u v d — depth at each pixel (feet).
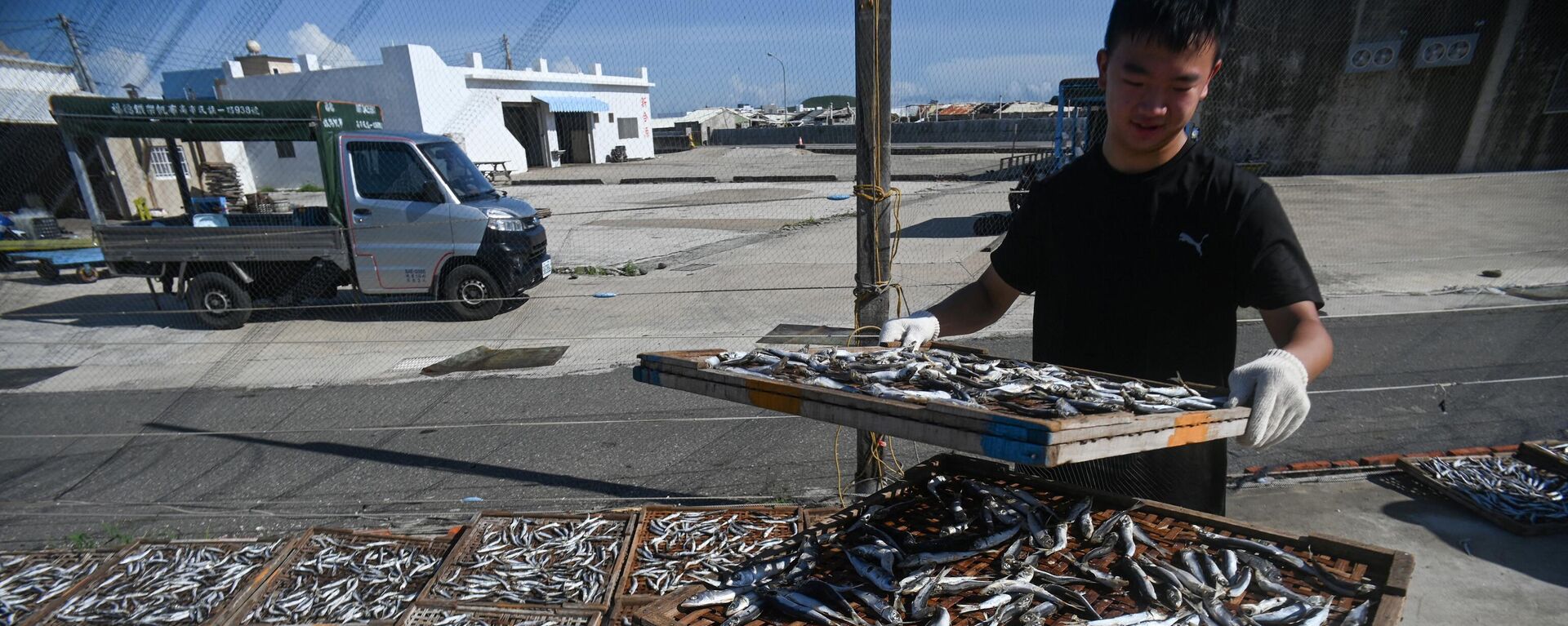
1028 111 101.40
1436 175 58.18
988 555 5.99
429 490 15.46
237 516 14.55
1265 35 62.69
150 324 29.60
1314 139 63.16
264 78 68.90
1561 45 53.78
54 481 16.35
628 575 10.38
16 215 40.93
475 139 85.76
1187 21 5.48
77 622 10.15
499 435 18.19
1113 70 6.05
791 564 5.95
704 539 11.28
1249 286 6.25
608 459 16.66
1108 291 6.94
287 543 11.78
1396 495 13.64
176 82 69.31
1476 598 10.66
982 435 4.81
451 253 27.86
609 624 9.53
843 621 5.16
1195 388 6.14
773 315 28.12
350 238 27.58
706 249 42.65
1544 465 14.05
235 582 10.90
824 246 41.70
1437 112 58.59
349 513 14.48
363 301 30.94
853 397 5.59
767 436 17.53
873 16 10.66
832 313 28.19
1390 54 58.49
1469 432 16.57
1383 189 52.85
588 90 102.68
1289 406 5.25
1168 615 5.06
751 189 74.02
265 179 42.39
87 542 13.60
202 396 21.63
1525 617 10.23
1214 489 7.30
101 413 20.45
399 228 27.63
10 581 11.14
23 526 14.40
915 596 5.35
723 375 6.54
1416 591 10.89
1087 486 7.64
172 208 42.93
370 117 30.60
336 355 25.20
